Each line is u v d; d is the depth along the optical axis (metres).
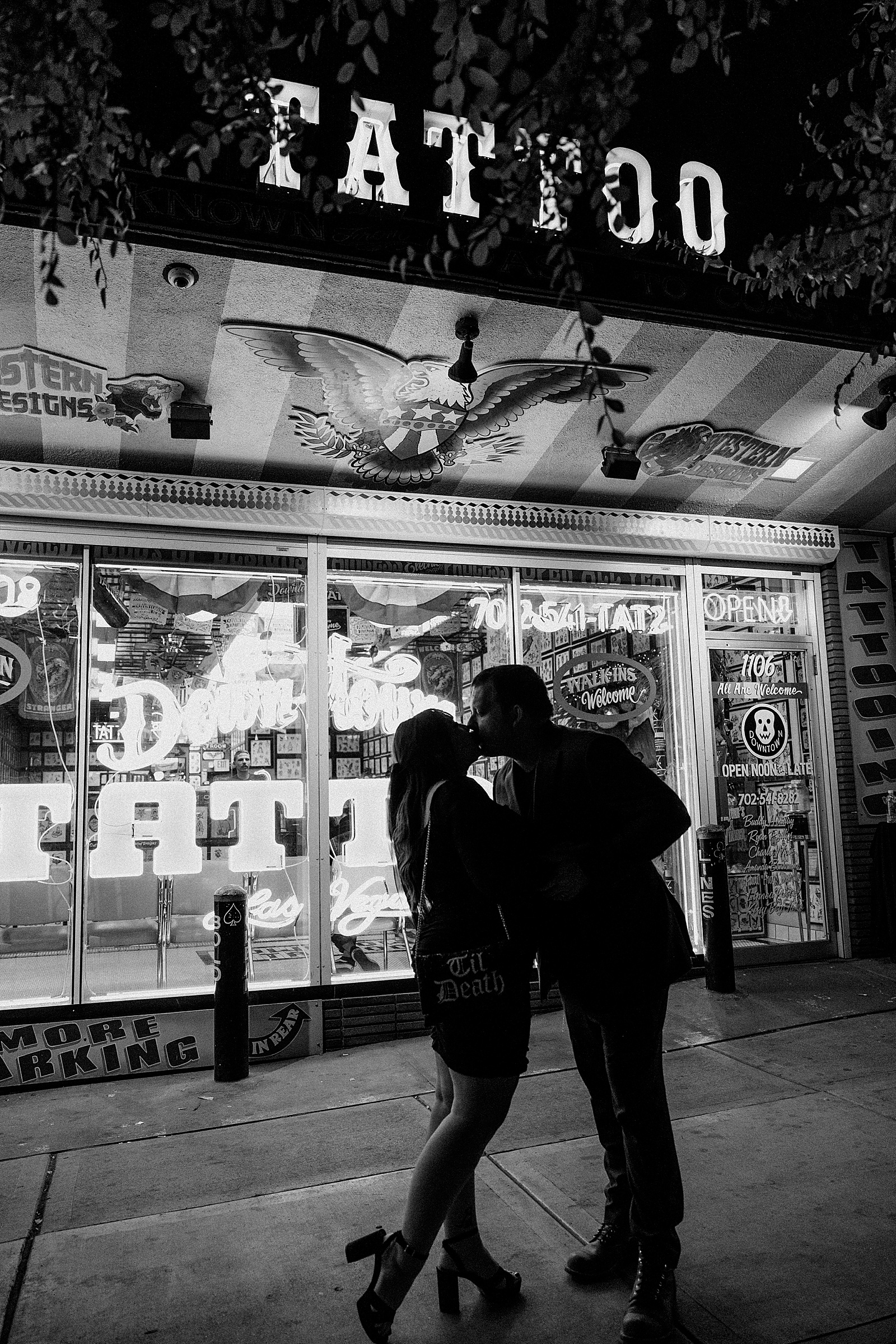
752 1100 4.27
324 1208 3.35
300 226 4.15
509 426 5.58
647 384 5.38
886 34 3.75
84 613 5.52
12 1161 3.95
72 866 5.32
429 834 2.57
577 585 6.67
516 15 2.35
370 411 5.29
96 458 5.48
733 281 4.48
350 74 2.38
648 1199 2.55
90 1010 5.15
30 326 4.47
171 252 4.05
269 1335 2.55
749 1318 2.54
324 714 5.87
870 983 6.39
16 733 5.33
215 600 5.79
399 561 6.20
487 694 2.80
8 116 2.37
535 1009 5.95
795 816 7.16
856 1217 3.10
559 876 2.53
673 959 2.69
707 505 6.88
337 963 5.70
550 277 4.51
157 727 5.58
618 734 6.68
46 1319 2.66
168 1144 4.09
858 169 3.68
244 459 5.64
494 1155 3.74
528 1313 2.63
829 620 7.39
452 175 4.45
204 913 5.52
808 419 5.91
